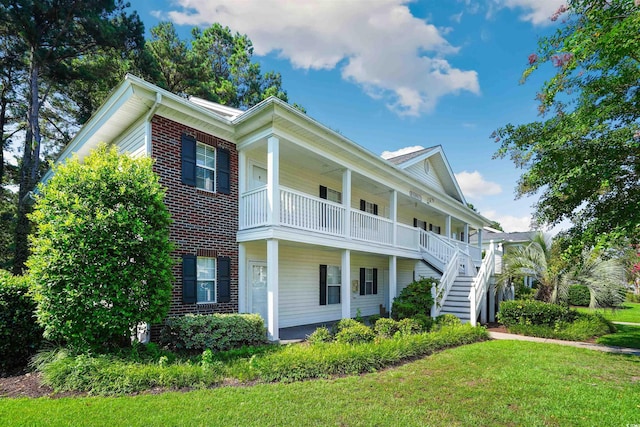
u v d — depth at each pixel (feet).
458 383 18.89
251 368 19.49
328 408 15.11
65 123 76.38
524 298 44.09
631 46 16.97
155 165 27.25
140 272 21.42
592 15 17.88
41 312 19.98
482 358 24.57
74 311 19.71
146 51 64.85
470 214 71.82
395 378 19.65
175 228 28.04
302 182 42.57
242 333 25.98
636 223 19.21
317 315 43.78
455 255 49.90
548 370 21.72
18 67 60.18
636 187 21.81
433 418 14.39
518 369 21.83
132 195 22.33
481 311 44.68
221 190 31.89
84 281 19.88
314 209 34.47
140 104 27.12
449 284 45.27
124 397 16.15
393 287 46.16
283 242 32.55
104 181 21.77
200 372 18.38
